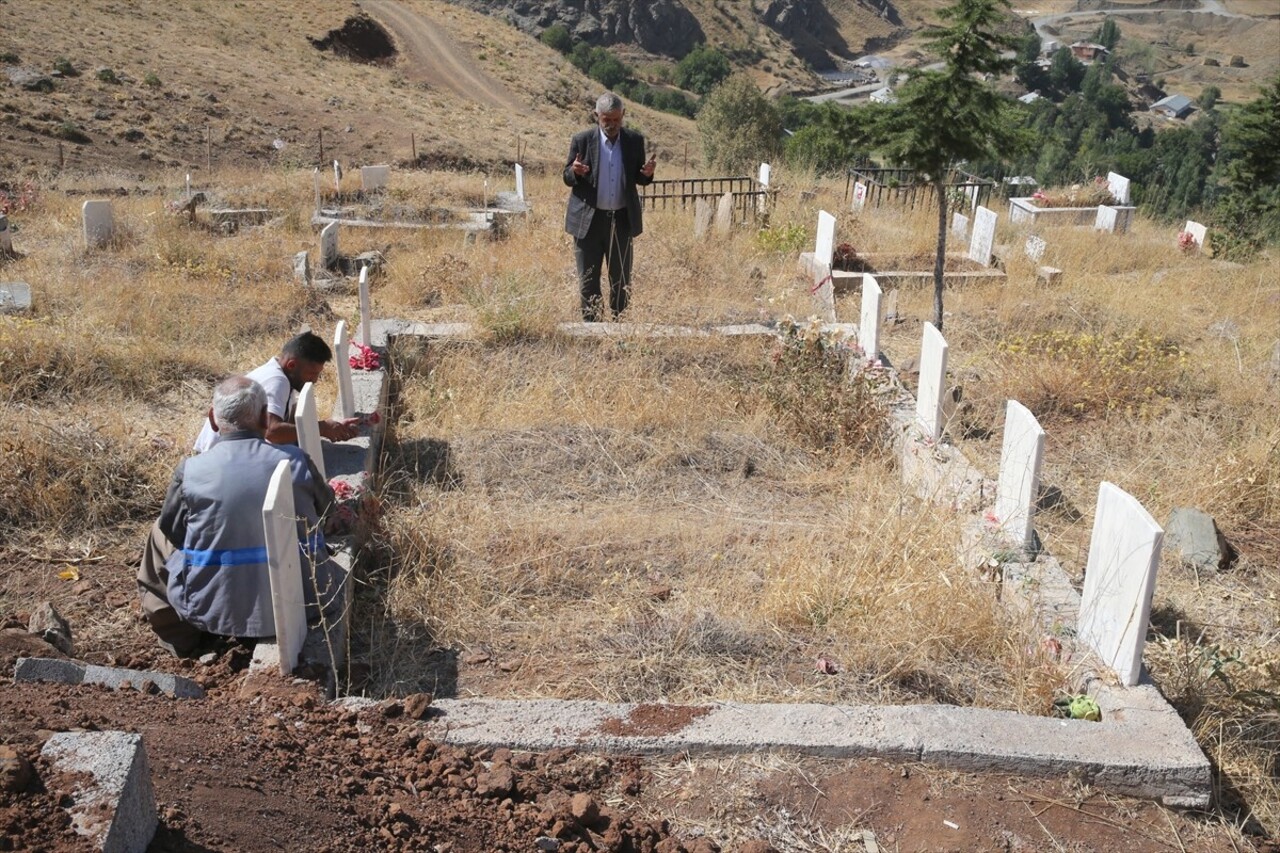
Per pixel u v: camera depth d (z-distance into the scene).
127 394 7.68
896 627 4.79
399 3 74.12
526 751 3.90
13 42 36.81
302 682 4.18
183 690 3.95
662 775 3.85
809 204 15.63
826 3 171.25
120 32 44.28
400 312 10.54
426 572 5.38
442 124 45.59
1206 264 13.30
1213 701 4.51
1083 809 3.82
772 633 4.89
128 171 27.38
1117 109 119.06
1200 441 7.33
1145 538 4.16
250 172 25.52
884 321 10.18
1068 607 4.95
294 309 10.19
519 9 131.75
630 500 6.50
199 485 4.39
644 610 5.14
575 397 7.64
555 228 14.90
